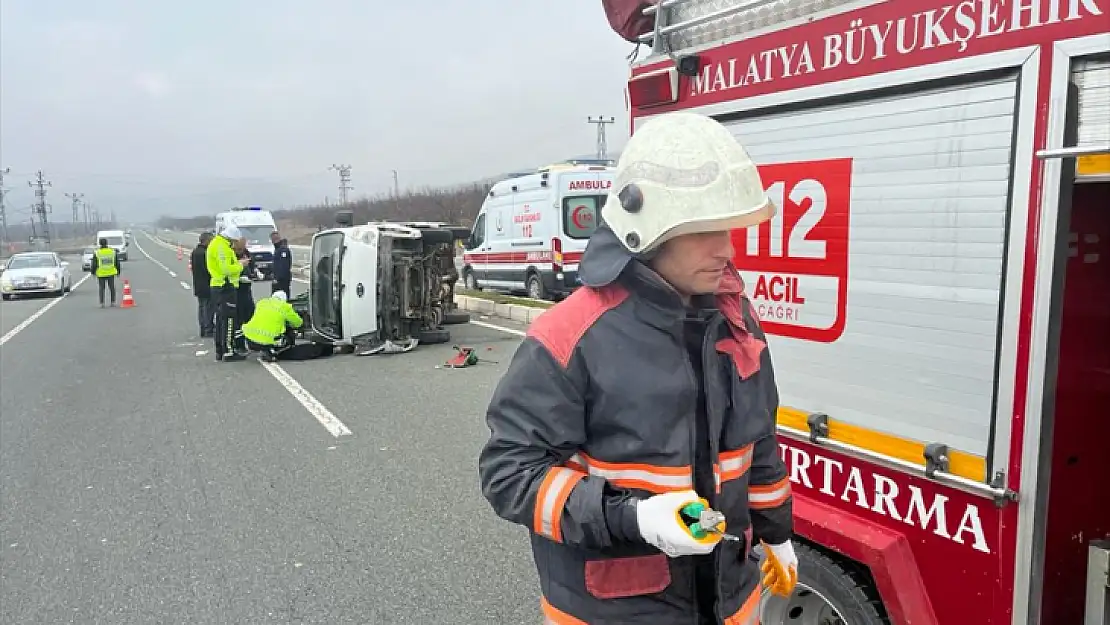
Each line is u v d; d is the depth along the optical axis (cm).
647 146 152
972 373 193
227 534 456
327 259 1065
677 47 282
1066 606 215
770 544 193
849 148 221
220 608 374
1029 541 186
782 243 246
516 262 1555
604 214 161
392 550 431
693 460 162
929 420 205
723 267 158
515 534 450
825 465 240
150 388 869
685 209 146
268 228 2950
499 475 159
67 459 605
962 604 204
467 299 1538
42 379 945
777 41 240
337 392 818
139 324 1522
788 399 250
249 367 987
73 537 457
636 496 156
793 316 245
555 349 157
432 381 862
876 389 220
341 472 559
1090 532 215
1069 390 202
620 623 164
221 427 689
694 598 167
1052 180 172
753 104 250
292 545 440
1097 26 163
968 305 193
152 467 581
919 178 202
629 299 158
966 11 188
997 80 182
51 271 2311
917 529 214
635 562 162
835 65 222
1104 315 204
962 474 198
